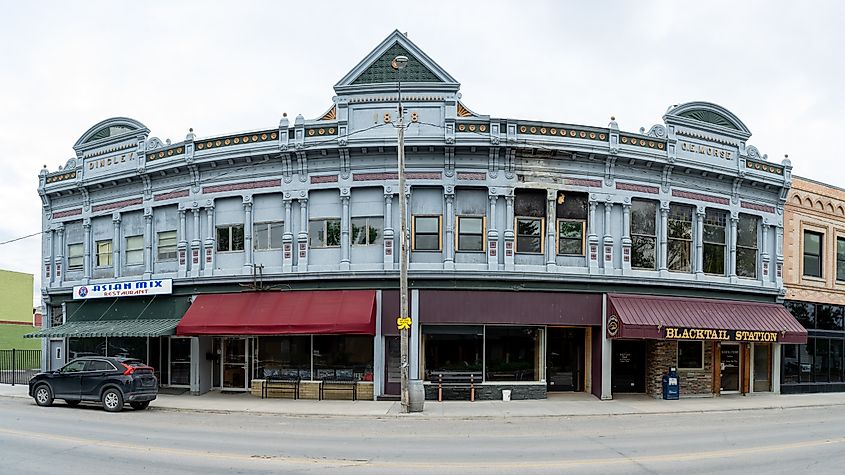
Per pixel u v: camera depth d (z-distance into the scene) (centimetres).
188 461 1084
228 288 2300
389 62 2256
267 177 2291
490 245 2164
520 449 1246
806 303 2694
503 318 2142
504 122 2180
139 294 2414
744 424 1702
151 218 2475
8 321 4562
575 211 2259
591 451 1233
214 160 2316
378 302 2145
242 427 1556
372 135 2198
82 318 2588
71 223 2734
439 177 2186
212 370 2395
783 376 2578
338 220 2233
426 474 991
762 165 2548
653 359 2306
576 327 2373
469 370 2147
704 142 2434
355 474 986
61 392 1930
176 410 1906
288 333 2091
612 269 2241
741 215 2536
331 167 2233
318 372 2214
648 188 2327
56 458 1108
